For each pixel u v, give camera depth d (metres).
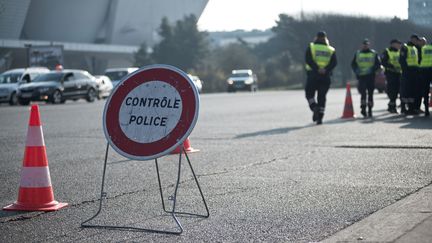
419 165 9.62
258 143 13.11
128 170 9.97
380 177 8.73
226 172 9.54
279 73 86.44
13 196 8.18
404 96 19.20
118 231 6.31
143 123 6.57
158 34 92.38
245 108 26.19
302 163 10.21
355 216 6.61
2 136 15.88
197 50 87.25
